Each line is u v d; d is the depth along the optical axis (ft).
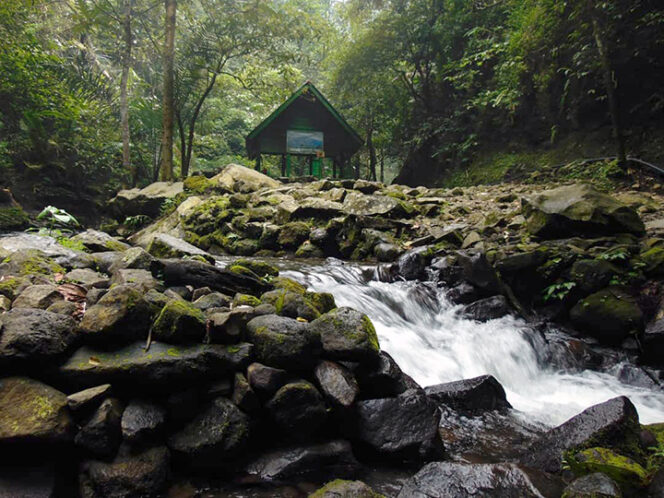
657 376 14.46
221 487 7.84
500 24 49.14
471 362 14.60
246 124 94.32
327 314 10.24
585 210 18.95
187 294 11.40
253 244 26.23
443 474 7.59
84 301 10.44
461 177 46.70
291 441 8.72
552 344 15.84
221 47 51.19
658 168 27.96
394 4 55.52
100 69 60.18
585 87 35.83
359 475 8.41
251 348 9.07
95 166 49.90
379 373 9.53
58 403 7.48
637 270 16.72
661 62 31.01
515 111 42.91
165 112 44.19
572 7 35.14
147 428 7.73
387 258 21.97
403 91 59.36
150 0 55.01
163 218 33.96
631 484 7.36
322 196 29.68
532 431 10.68
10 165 43.88
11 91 43.75
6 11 41.93
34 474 7.17
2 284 10.52
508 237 21.09
